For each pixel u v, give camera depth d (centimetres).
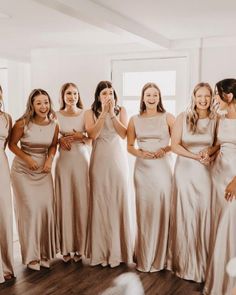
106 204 412
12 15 378
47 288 367
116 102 419
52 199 416
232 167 341
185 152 370
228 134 344
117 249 417
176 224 385
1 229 383
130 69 514
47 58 557
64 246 426
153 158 396
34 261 411
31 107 400
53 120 412
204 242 372
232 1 326
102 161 410
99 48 525
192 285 372
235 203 339
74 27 426
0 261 377
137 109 514
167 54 491
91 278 389
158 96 400
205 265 374
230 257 338
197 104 364
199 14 368
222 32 443
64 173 420
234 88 340
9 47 552
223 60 462
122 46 513
